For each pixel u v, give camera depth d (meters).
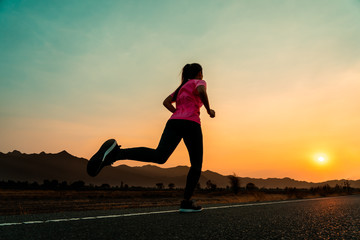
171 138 2.92
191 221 2.56
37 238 1.80
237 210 3.67
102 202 21.33
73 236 1.86
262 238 1.89
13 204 19.11
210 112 3.17
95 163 2.26
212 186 82.00
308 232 2.12
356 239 1.90
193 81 3.14
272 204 4.88
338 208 4.04
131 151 2.55
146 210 3.68
